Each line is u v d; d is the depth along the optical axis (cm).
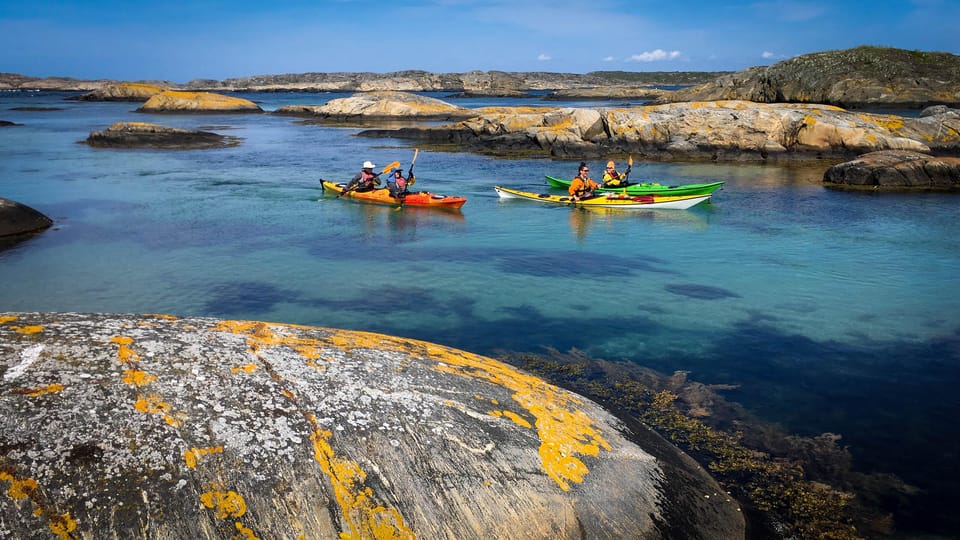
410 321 862
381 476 296
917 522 445
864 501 467
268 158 2922
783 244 1356
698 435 558
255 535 259
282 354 342
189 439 271
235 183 2139
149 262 1149
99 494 241
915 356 756
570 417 404
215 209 1686
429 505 298
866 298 981
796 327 852
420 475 305
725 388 665
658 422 582
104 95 8925
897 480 498
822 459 525
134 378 289
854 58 5944
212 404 291
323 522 273
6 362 276
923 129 2898
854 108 5578
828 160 2858
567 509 329
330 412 311
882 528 436
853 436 567
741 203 1881
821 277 1096
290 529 266
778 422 591
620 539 333
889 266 1171
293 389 317
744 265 1182
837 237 1425
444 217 1644
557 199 1861
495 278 1080
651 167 2772
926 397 652
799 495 468
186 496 255
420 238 1395
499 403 375
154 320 350
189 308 902
